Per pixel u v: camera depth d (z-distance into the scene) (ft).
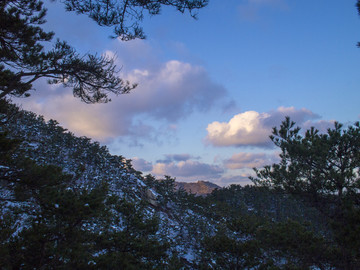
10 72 34.01
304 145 36.83
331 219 34.12
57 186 28.66
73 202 28.73
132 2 28.71
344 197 32.76
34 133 111.04
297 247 38.09
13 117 30.76
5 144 21.58
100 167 121.90
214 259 66.18
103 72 39.81
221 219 118.01
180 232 93.76
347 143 34.35
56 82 41.37
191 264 72.28
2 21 30.55
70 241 30.17
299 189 36.86
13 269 26.78
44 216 29.94
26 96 38.96
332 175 32.78
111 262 36.60
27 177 23.36
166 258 54.24
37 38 36.06
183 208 119.24
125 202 51.21
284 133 39.91
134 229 49.52
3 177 22.98
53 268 28.35
